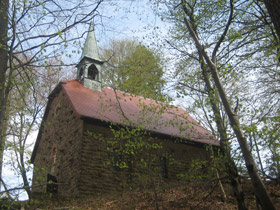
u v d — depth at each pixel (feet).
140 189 46.21
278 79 32.04
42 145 72.59
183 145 59.57
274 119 25.29
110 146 51.96
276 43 25.67
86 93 65.41
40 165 69.36
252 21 30.42
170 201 39.45
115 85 36.94
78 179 47.37
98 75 73.20
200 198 39.73
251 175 24.75
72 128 56.03
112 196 45.06
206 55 30.73
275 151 25.46
